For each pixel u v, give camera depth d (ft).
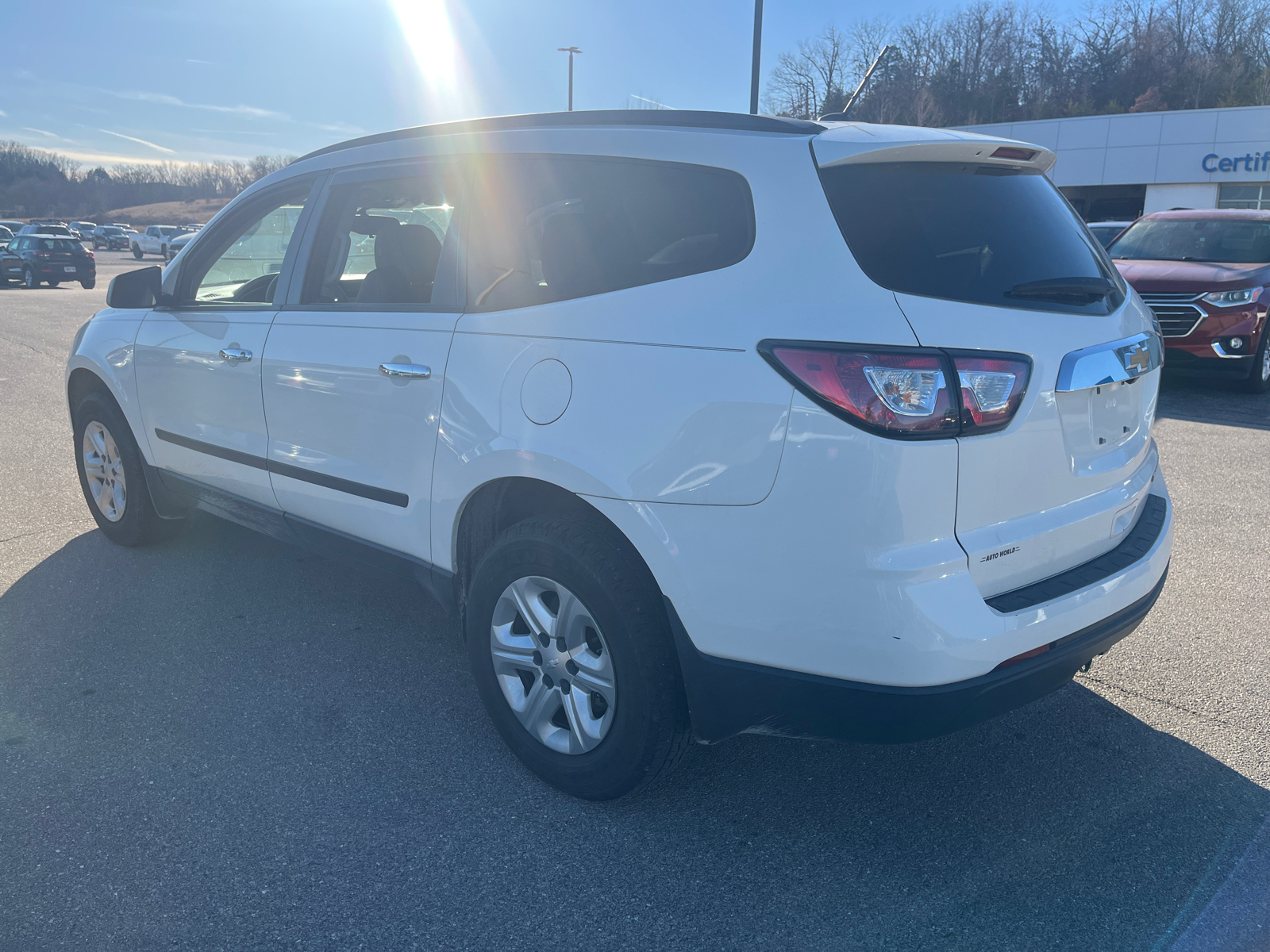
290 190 11.87
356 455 10.27
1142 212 113.09
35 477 19.29
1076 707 10.61
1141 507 9.41
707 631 7.55
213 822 8.36
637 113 8.81
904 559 6.82
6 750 9.39
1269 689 10.97
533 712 8.93
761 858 8.07
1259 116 100.17
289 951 6.91
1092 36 225.35
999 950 7.04
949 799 8.96
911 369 6.75
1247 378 30.66
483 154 9.53
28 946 6.87
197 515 16.67
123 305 13.23
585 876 7.80
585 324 8.15
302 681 10.95
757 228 7.53
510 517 9.45
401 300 10.25
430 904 7.43
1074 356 7.66
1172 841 8.30
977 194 8.07
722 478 7.27
